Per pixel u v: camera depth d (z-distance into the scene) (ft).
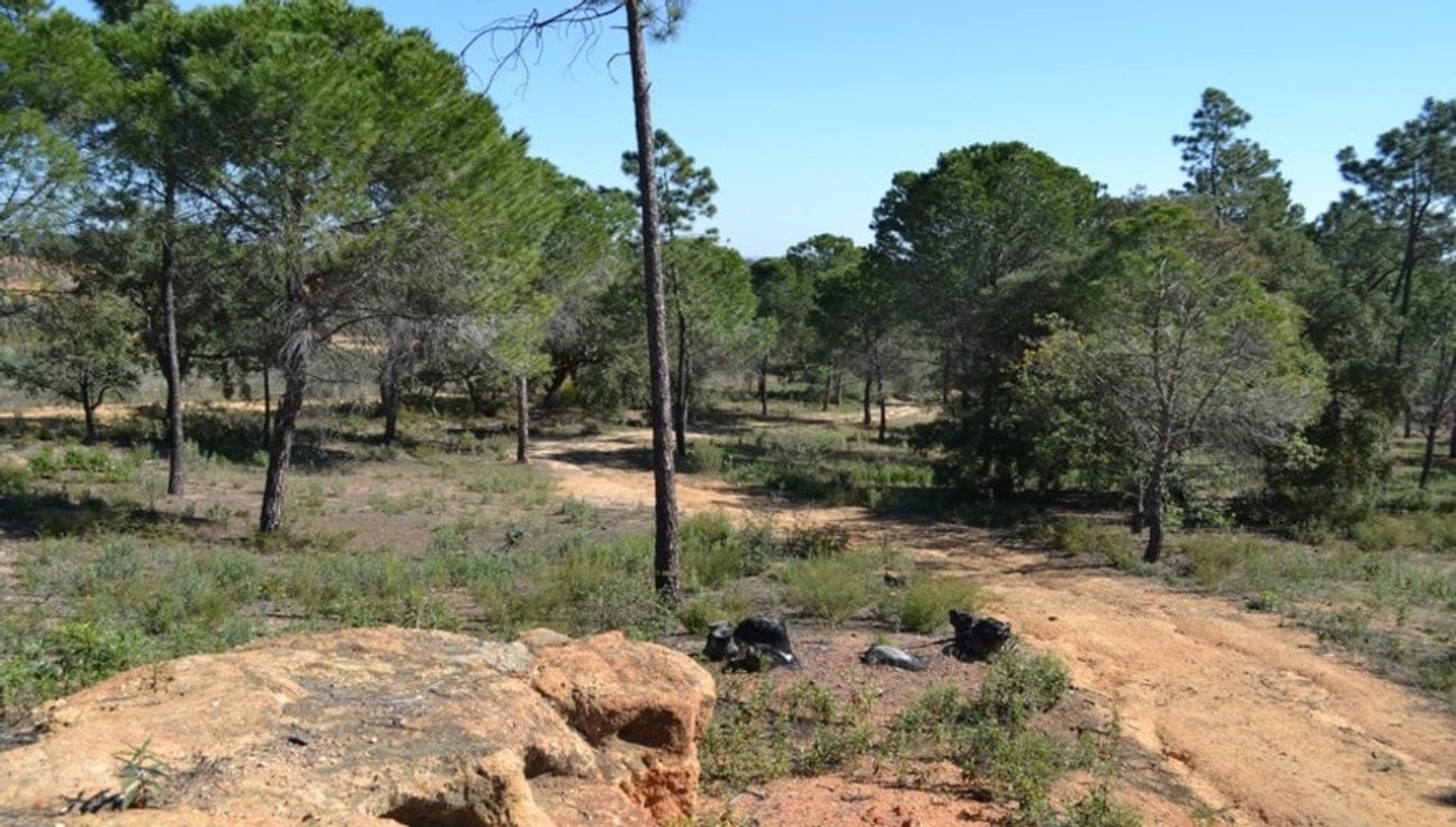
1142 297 62.90
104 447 90.74
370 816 13.16
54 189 48.11
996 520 79.61
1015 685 30.96
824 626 40.73
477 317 59.41
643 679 18.93
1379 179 113.09
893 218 111.24
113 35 52.26
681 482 98.48
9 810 11.66
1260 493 82.58
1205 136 125.70
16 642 27.27
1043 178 101.35
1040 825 21.30
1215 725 32.27
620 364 138.72
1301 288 92.38
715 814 21.03
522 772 14.87
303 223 50.67
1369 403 82.12
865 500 89.92
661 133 107.96
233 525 61.16
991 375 88.89
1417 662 40.19
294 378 57.47
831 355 168.76
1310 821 25.41
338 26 55.47
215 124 49.16
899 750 26.05
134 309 84.17
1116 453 71.67
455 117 53.52
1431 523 73.26
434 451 110.42
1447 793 27.61
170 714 14.73
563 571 44.57
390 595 40.65
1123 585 54.80
